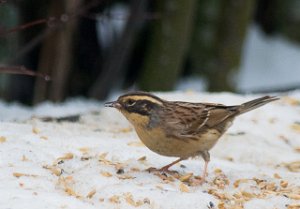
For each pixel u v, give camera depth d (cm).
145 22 2166
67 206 916
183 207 973
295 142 1429
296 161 1306
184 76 2209
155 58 1878
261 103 1144
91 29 2095
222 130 1106
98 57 2120
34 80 2020
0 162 1043
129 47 1994
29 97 2020
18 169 1021
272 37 2419
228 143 1370
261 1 2400
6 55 1875
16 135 1163
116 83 2181
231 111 1111
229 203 1012
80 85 2108
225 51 1906
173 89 1895
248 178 1134
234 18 1891
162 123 1048
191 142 1066
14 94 2006
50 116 1480
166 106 1063
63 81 1878
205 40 2180
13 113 1739
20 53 1645
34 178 999
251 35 2417
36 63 2022
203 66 2194
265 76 2300
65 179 1012
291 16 2395
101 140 1223
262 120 1501
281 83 2267
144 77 1898
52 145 1150
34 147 1115
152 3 2127
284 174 1182
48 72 1864
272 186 1100
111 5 2114
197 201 988
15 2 1884
